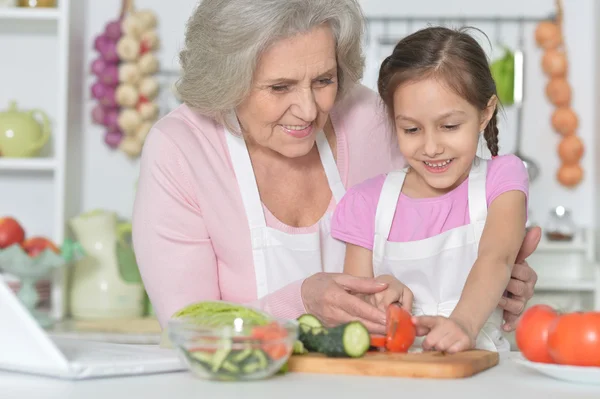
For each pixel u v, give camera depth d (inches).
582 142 145.5
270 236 71.3
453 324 51.4
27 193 144.9
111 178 146.3
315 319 49.6
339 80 69.9
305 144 66.5
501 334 68.9
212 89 65.7
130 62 136.3
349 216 72.7
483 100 66.6
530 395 39.6
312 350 48.7
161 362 45.0
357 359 46.1
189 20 69.7
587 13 149.6
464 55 65.5
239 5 62.3
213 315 45.7
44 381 42.6
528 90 148.9
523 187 67.8
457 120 65.3
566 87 144.9
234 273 71.8
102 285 128.3
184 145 70.5
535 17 148.3
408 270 69.2
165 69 146.3
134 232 71.4
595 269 135.8
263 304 64.2
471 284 60.4
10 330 43.2
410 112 66.0
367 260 72.1
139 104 137.0
